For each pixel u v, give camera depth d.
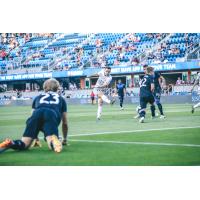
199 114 12.53
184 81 21.52
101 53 27.11
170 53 23.94
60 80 26.86
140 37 25.59
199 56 21.69
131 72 23.47
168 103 20.88
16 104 26.20
